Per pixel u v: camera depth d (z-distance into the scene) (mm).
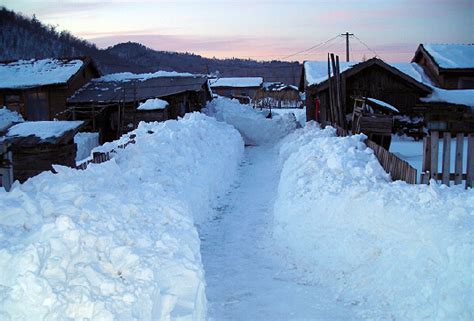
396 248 6781
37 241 4762
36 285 4094
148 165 11203
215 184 13852
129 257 5176
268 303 6598
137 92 30844
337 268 7402
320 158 12328
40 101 31031
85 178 7402
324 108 27859
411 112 26906
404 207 7398
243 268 8070
